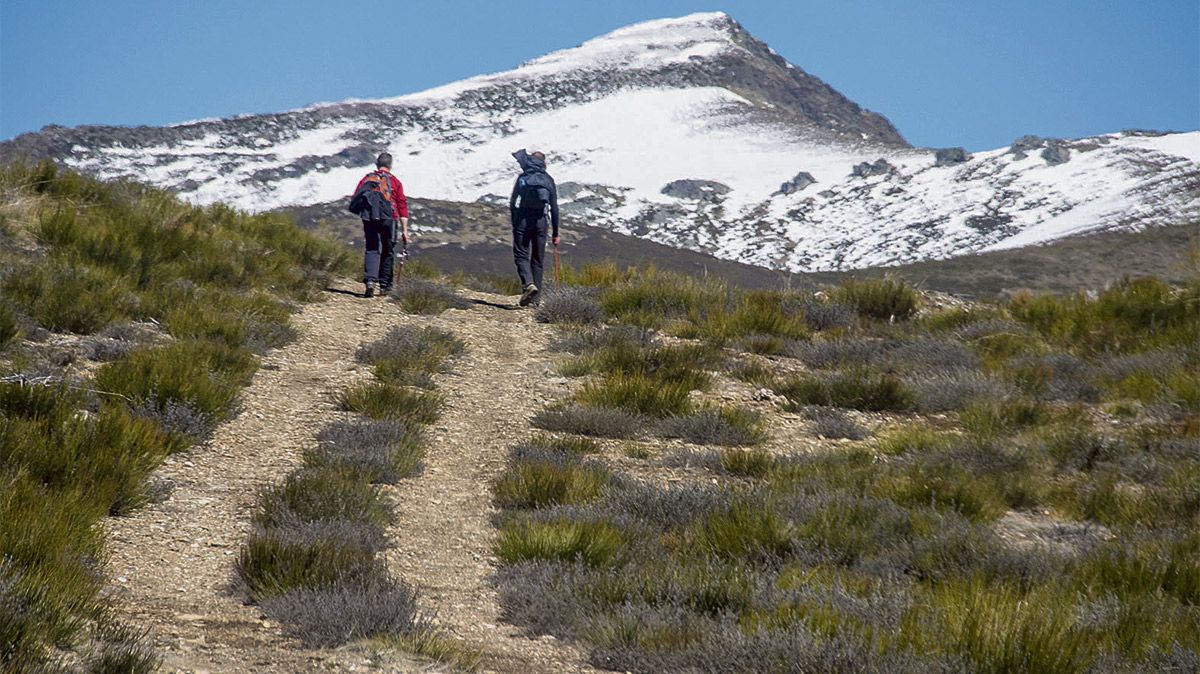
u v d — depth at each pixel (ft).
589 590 16.85
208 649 13.34
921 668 13.32
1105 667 14.11
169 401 25.41
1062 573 18.92
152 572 16.76
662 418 31.32
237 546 18.67
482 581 18.20
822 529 20.22
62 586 13.61
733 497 21.80
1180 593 18.06
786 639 13.96
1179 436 29.53
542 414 30.14
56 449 20.02
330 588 15.93
